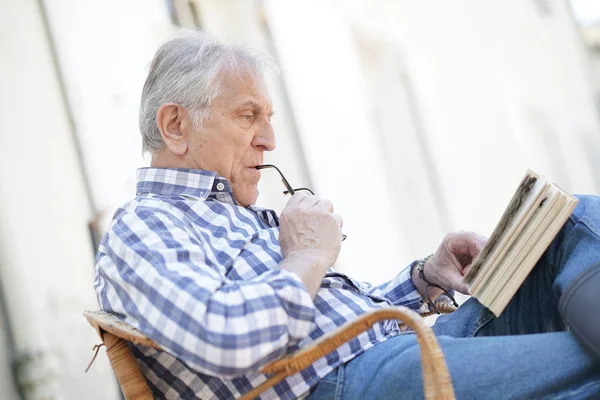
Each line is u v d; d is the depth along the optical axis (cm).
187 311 163
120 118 396
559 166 777
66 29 383
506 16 778
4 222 334
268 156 515
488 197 712
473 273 183
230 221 210
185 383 190
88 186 370
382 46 670
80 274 356
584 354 165
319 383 182
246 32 518
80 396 341
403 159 668
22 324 329
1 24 355
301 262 183
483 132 727
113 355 183
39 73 365
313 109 550
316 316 193
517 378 165
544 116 783
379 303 220
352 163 568
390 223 587
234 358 159
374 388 175
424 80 692
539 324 199
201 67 217
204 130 216
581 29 840
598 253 175
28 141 352
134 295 174
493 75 751
